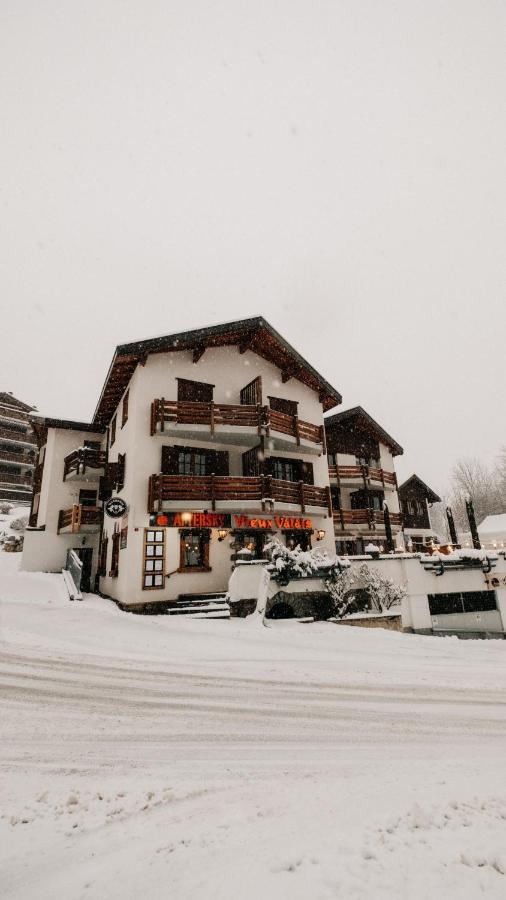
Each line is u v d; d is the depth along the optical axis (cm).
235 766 438
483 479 5838
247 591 1332
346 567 1447
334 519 2305
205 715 590
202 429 1596
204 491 1552
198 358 1738
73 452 2020
